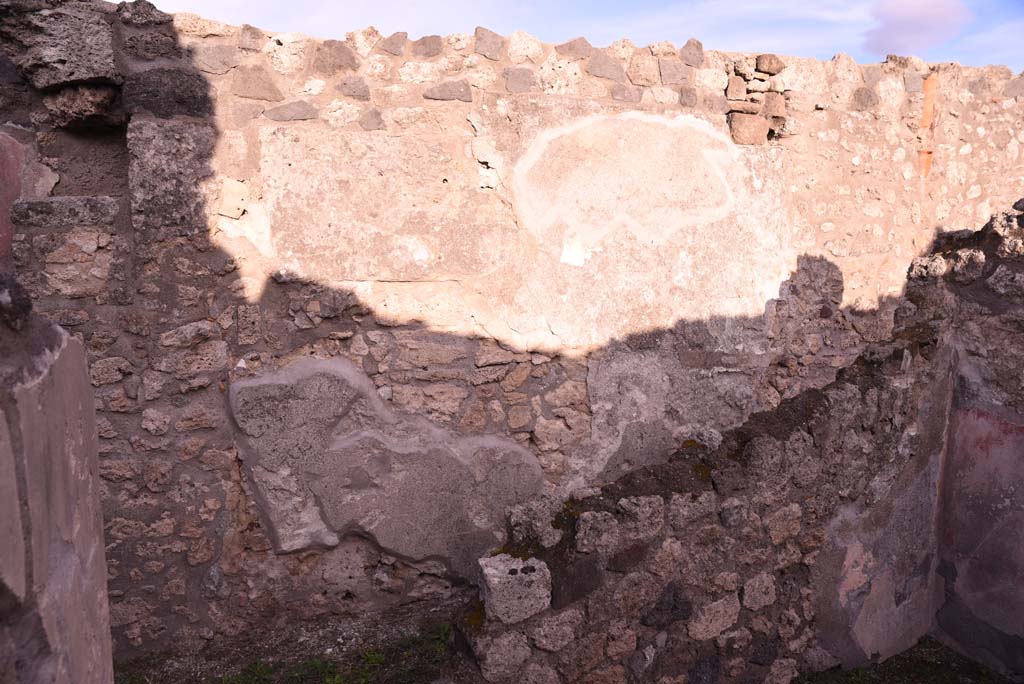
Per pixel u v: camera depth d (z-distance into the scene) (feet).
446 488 12.14
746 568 10.53
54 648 2.74
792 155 14.11
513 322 12.37
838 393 11.16
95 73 9.73
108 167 10.56
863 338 15.26
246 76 10.61
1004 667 11.32
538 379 12.69
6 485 2.39
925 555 12.14
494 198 12.04
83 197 10.27
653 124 12.92
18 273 10.11
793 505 10.76
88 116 10.03
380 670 10.39
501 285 12.23
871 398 11.19
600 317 12.93
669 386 13.62
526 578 8.84
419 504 12.00
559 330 12.68
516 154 12.06
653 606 9.84
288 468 11.23
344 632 11.51
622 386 13.25
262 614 11.43
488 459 12.37
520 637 8.92
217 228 10.64
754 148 13.76
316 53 10.97
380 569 12.02
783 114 13.85
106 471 10.56
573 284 12.68
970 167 16.21
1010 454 10.98
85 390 3.74
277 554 11.37
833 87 14.21
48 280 10.19
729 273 13.79
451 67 11.66
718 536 10.24
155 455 10.74
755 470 10.36
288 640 11.32
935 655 11.97
